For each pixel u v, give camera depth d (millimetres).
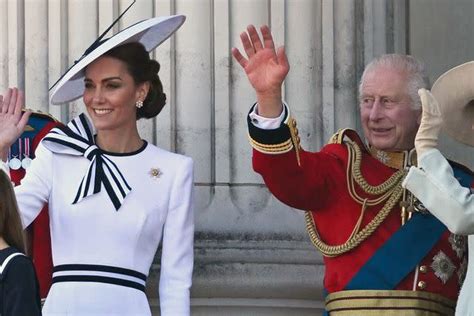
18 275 24453
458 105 27156
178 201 28062
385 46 32094
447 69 33281
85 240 27562
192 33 31250
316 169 27016
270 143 26234
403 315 26797
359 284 26906
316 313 30938
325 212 27328
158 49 31219
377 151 27625
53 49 31734
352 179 27203
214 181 31156
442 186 25172
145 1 31391
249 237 30922
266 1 31328
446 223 25250
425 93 25484
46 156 27984
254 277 30672
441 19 33250
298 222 30969
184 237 28062
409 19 33000
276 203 31000
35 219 28766
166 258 28000
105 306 27375
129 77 28031
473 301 25750
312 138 31266
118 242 27594
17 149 30172
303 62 31328
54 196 27812
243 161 31141
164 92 31141
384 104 27406
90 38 31609
